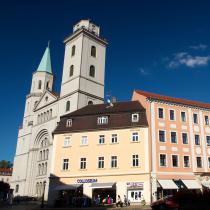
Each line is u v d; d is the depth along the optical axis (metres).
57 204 45.09
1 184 68.69
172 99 58.34
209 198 21.88
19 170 88.69
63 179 52.56
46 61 101.12
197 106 57.44
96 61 79.12
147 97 54.53
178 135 53.88
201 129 56.19
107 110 57.22
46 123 78.94
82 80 73.44
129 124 52.53
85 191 50.56
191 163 52.69
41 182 75.44
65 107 73.19
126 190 48.84
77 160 52.94
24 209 39.94
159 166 50.06
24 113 96.88
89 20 81.56
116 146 51.72
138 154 50.34
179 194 23.86
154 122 52.88
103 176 50.59
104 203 47.25
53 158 54.53
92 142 53.22
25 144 90.12
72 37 80.31
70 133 55.16
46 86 98.38
